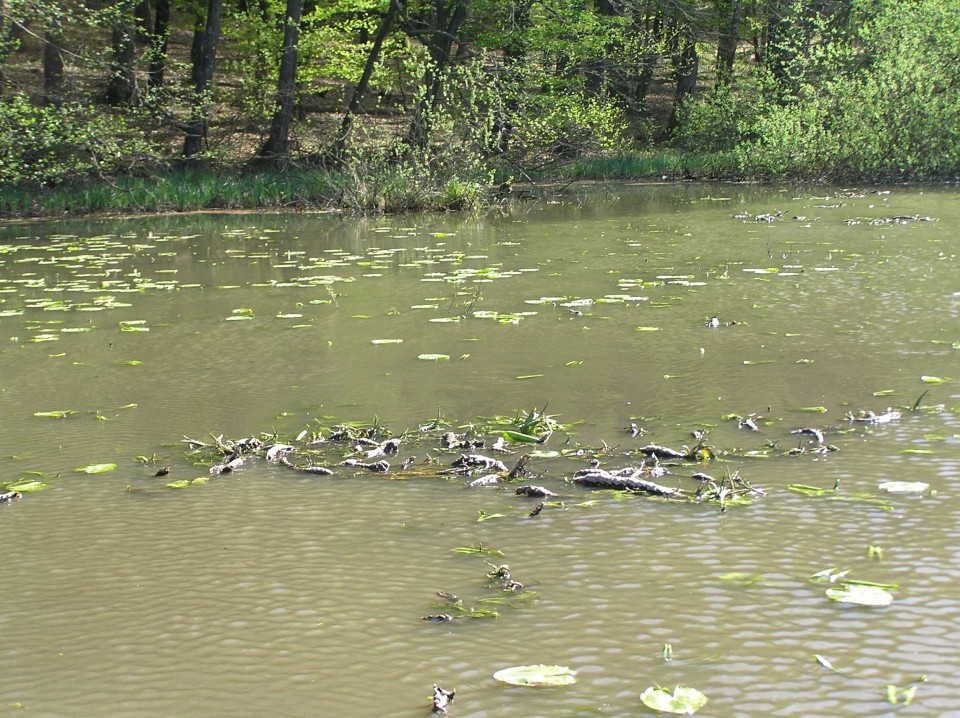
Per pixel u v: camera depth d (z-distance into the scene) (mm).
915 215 14641
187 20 25312
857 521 4254
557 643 3379
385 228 15305
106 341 7988
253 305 9242
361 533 4301
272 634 3502
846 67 23078
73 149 17844
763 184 21703
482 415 5879
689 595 3666
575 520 4355
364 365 7047
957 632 3369
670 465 4980
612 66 24219
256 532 4348
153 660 3373
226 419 5977
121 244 13617
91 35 24141
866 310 8250
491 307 8836
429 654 3340
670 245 12320
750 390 6195
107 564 4094
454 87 21234
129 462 5312
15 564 4121
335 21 24250
